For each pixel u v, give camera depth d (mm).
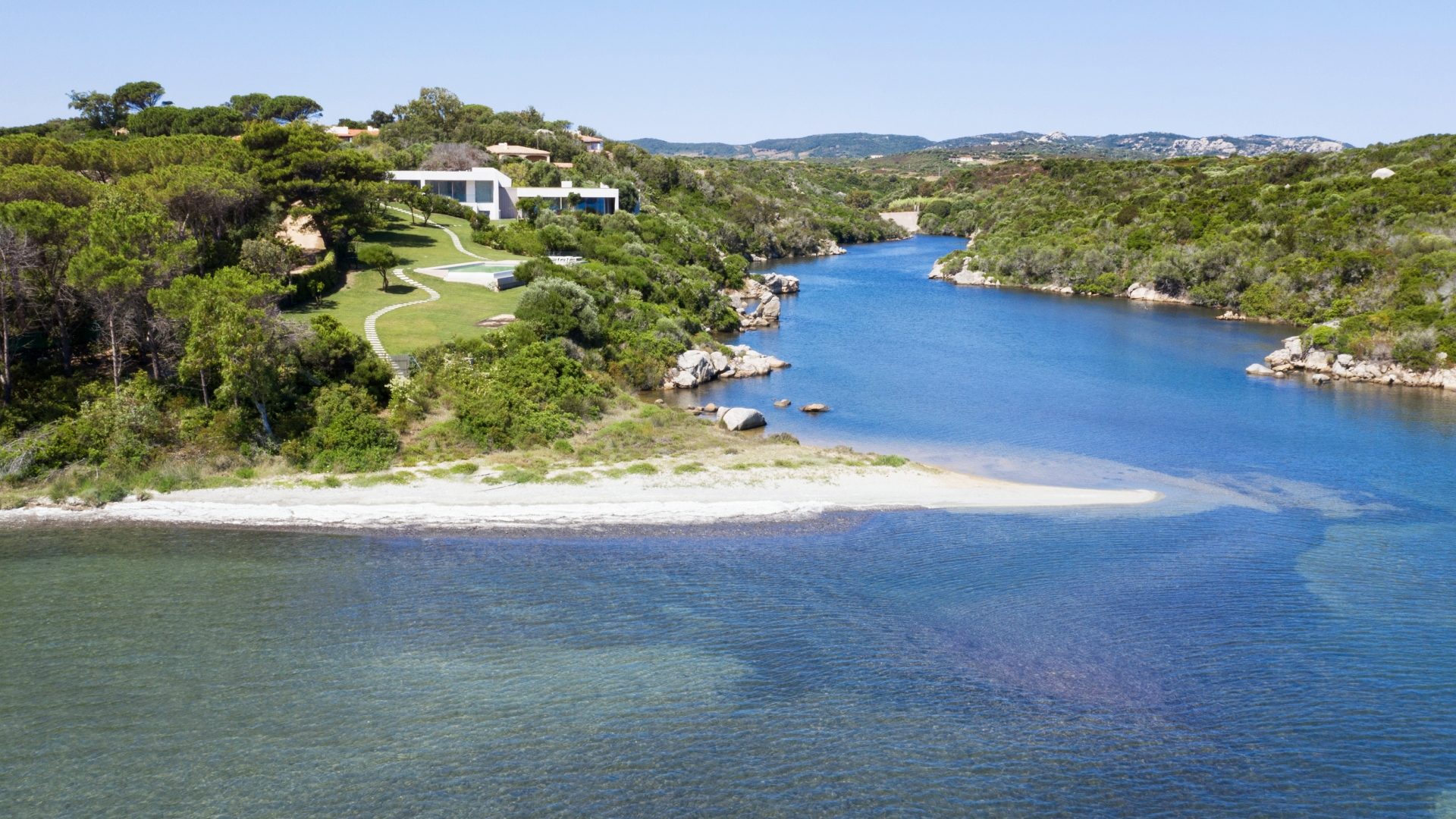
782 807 24172
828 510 45688
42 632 33344
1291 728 27422
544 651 32156
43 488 45500
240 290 50375
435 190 131000
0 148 70875
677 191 187375
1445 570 38719
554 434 54875
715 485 48594
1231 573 38438
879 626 33875
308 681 30234
